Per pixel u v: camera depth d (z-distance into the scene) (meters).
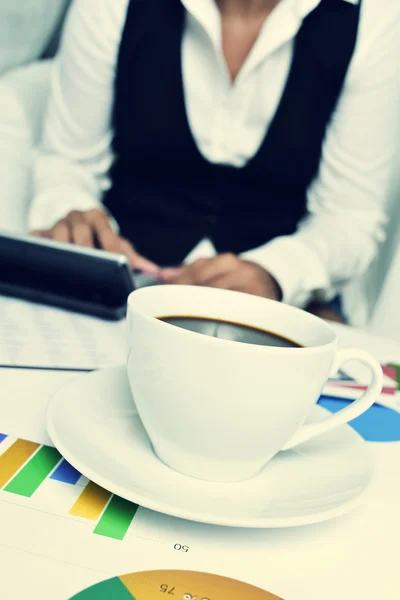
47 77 1.09
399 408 0.37
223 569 0.19
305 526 0.23
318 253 0.88
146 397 0.24
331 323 0.59
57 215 0.82
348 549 0.22
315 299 1.00
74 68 0.97
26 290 0.47
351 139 0.98
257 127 0.97
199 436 0.23
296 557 0.21
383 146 1.01
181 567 0.19
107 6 0.94
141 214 1.04
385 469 0.29
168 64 0.94
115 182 1.08
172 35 0.93
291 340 0.28
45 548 0.19
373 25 0.95
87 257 0.44
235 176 1.01
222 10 0.94
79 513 0.21
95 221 0.79
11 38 1.04
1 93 0.97
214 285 0.69
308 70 0.93
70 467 0.24
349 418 0.26
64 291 0.46
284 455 0.27
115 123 1.03
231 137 0.98
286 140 0.97
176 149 1.00
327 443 0.28
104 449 0.24
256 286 0.72
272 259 0.80
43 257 0.45
